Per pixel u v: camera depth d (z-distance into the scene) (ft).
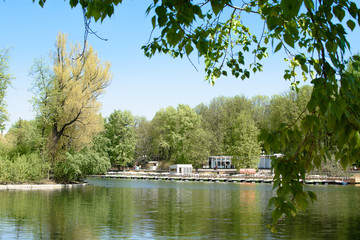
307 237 38.52
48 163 118.83
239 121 205.16
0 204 66.18
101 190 113.91
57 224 45.91
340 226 45.09
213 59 18.33
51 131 120.16
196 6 7.76
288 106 179.42
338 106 7.00
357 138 7.32
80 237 37.99
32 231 40.73
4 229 41.68
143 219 51.57
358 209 62.85
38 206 64.13
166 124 256.52
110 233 40.40
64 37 117.39
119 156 246.88
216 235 39.68
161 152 285.64
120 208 65.16
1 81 97.86
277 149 8.87
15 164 109.70
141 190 119.75
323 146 8.83
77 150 126.52
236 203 76.13
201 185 157.58
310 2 6.66
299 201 8.50
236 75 18.34
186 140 239.91
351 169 175.22
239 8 12.21
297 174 8.68
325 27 7.84
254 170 208.13
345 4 7.57
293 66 18.26
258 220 50.83
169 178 218.79
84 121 121.08
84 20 9.09
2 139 116.26
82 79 119.24
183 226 45.50
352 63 8.13
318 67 7.96
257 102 275.59
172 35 7.66
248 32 19.31
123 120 251.60
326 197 89.30
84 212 58.18
